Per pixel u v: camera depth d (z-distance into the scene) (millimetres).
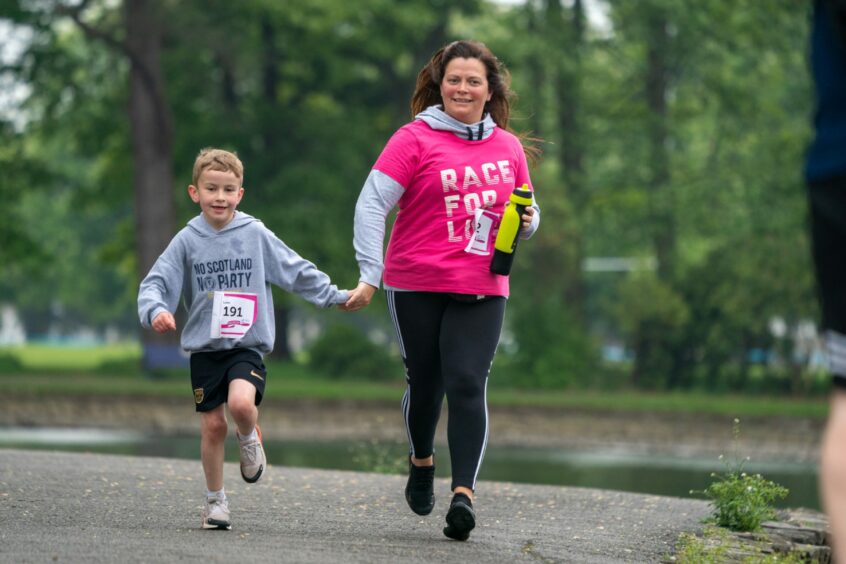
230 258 17016
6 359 117062
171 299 17094
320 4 103250
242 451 16828
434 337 17188
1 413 80312
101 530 16516
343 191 115188
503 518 21000
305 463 49250
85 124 116188
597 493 25969
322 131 116500
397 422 79875
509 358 98812
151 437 72062
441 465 44219
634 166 116500
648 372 100250
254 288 17000
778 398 94000
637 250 131000
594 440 78062
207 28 101312
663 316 98375
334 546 15578
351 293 17125
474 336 16859
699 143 135250
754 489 22156
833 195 8906
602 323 173875
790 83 117062
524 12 112188
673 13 108312
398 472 32938
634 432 77750
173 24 101000
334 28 118062
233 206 17156
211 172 16938
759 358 98250
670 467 59594
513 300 106625
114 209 129125
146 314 16734
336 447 64312
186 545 14922
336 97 126438
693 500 25859
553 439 78438
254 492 23031
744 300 95688
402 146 17109
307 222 110500
